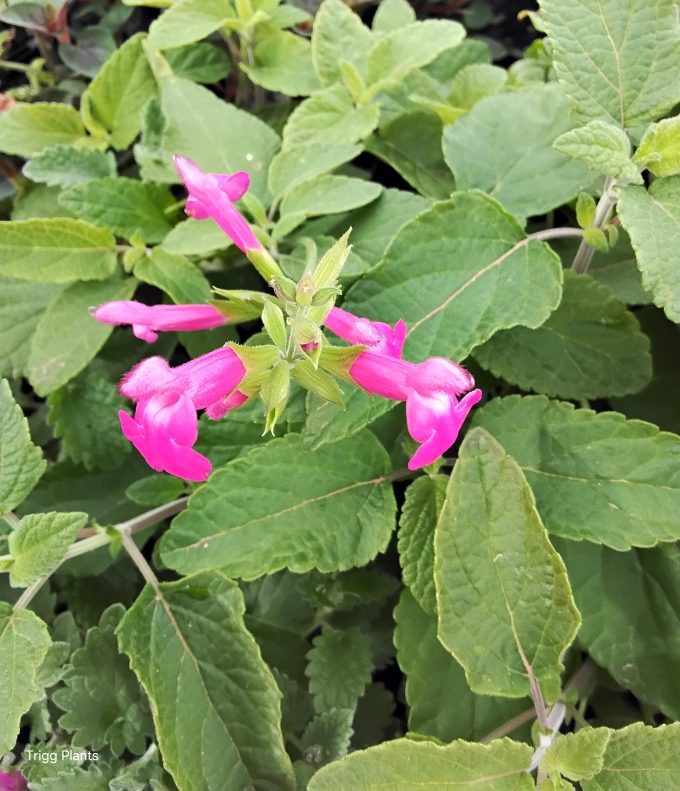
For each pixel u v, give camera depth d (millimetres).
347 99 237
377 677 220
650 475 171
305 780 175
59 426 229
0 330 241
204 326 175
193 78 277
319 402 168
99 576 227
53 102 286
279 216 226
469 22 327
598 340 204
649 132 173
